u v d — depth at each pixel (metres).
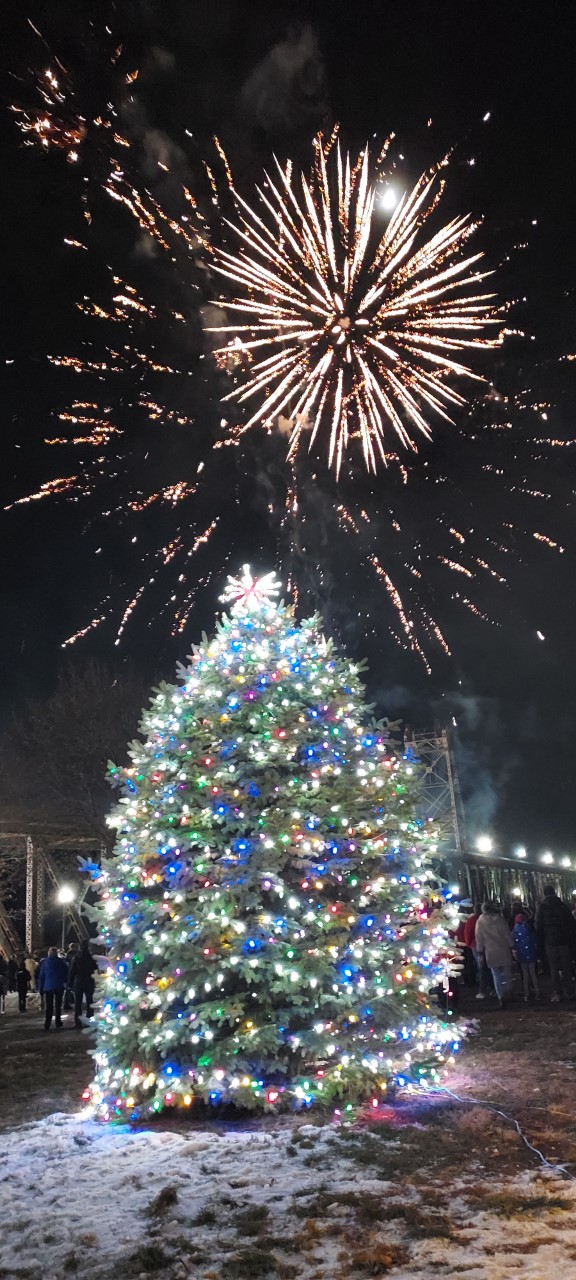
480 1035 11.59
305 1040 7.78
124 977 8.36
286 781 8.54
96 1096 8.21
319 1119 7.48
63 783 30.98
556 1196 5.38
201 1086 7.65
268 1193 5.78
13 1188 6.30
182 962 7.92
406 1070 8.30
